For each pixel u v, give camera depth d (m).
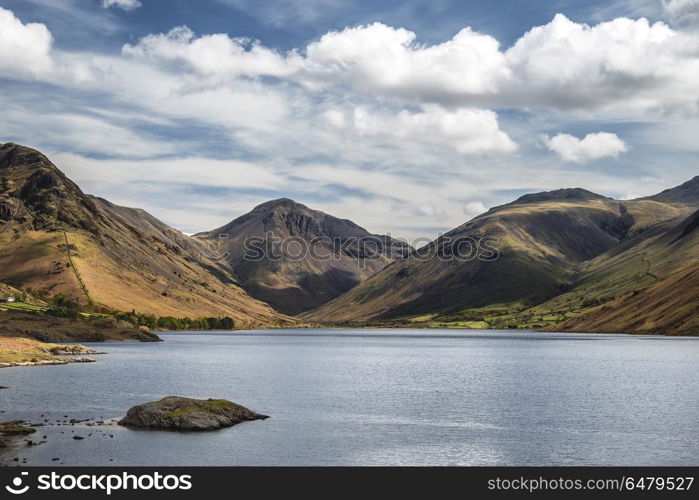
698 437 72.19
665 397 105.56
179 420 74.25
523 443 69.25
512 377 143.00
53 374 137.00
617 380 134.12
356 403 98.75
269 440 69.50
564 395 108.88
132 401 96.94
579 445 68.44
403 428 77.19
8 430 70.62
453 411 90.62
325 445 67.75
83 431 71.88
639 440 70.62
